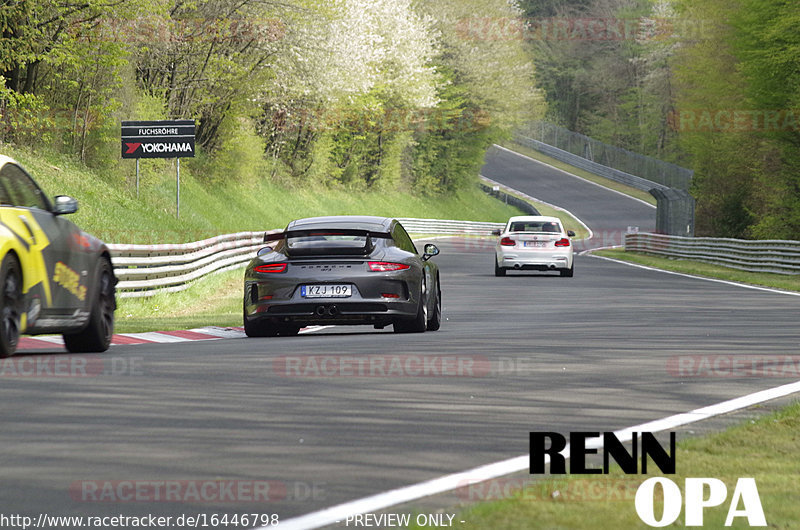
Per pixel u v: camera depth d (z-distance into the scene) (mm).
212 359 31578
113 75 110250
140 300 59750
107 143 116500
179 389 25312
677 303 61562
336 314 40031
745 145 157125
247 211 151875
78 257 32531
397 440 19562
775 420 21359
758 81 145000
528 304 60844
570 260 89188
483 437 19969
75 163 109500
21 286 29344
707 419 22281
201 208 135750
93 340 33750
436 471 17016
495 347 35719
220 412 22266
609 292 71438
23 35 95500
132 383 26156
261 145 165375
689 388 26844
